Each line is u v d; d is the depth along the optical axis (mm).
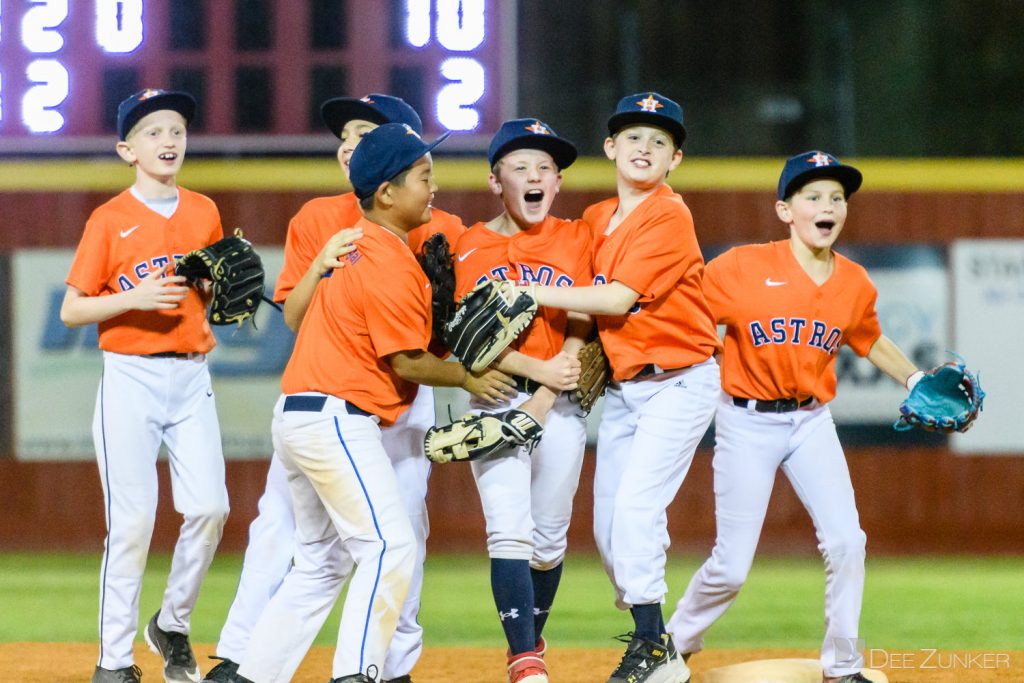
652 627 15562
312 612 15055
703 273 16859
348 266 14672
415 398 16016
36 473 40625
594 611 26906
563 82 50125
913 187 41688
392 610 14156
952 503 40906
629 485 15781
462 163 40844
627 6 50469
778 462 16828
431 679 18172
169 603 16984
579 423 16281
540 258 16172
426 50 39656
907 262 41719
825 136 52031
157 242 17141
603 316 16250
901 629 24656
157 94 17094
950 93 52875
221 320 16484
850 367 41062
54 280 40969
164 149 17094
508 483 15461
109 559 16562
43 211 41031
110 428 16594
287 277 17312
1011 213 41594
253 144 40594
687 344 16094
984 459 41000
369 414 14688
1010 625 25172
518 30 50031
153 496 16797
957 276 41594
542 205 16016
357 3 39969
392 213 15008
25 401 40750
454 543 39156
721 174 42375
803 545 39531
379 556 14156
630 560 15562
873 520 40906
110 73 40156
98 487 40625
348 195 17500
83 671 18484
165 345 16812
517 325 15039
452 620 25672
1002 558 36406
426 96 39688
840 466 16781
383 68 39875
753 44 51844
